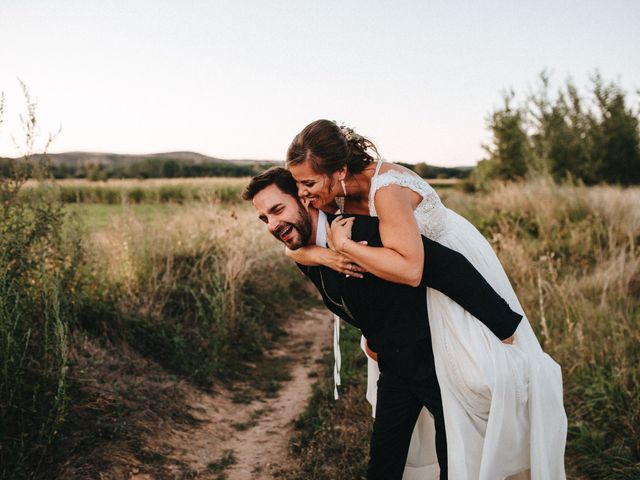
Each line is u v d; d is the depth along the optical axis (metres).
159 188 18.39
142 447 3.40
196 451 3.62
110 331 4.62
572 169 20.05
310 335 6.86
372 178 2.29
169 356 4.80
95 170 30.86
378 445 2.48
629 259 6.93
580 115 20.23
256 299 7.07
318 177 2.24
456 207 13.20
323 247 2.33
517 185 12.53
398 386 2.42
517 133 21.27
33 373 3.26
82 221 5.13
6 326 3.08
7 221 3.88
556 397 2.25
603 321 4.93
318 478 3.25
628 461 3.18
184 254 7.05
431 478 2.80
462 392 2.20
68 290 4.38
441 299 2.23
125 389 3.92
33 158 4.20
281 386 5.05
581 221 8.87
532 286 5.95
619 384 3.83
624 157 19.66
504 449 2.18
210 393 4.61
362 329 2.43
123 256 5.97
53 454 2.92
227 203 10.70
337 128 2.29
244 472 3.43
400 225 2.16
